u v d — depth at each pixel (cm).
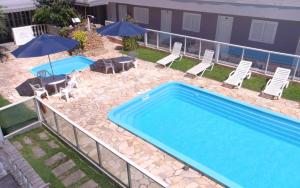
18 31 2361
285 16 1756
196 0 2173
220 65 1816
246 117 1334
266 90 1424
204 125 1309
